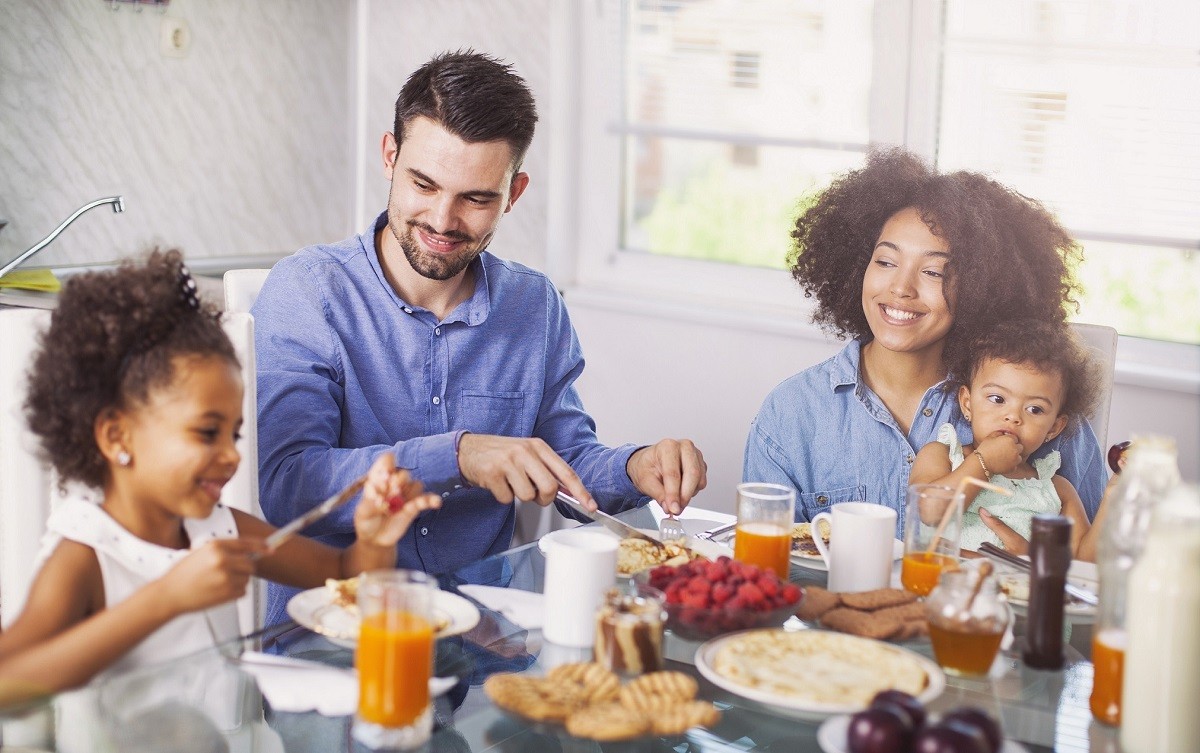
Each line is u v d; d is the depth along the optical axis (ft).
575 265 10.07
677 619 3.60
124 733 3.08
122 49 9.00
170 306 3.70
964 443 6.11
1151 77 7.47
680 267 9.59
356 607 3.78
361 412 5.51
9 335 4.15
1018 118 7.91
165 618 3.33
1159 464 3.29
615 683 3.28
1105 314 7.80
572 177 9.91
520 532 7.99
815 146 8.92
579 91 9.80
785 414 6.52
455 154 5.14
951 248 6.22
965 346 6.18
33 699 3.14
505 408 5.83
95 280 3.69
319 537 5.14
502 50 9.85
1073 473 6.01
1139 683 3.06
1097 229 7.72
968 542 5.81
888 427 6.29
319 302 5.46
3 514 4.15
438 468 4.83
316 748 3.12
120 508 3.78
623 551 4.28
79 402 3.61
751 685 3.17
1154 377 7.41
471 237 5.37
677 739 3.16
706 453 9.18
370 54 10.46
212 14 9.53
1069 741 3.18
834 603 3.88
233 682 3.37
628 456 5.31
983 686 3.51
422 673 3.13
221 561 3.33
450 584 4.14
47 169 8.70
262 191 10.12
